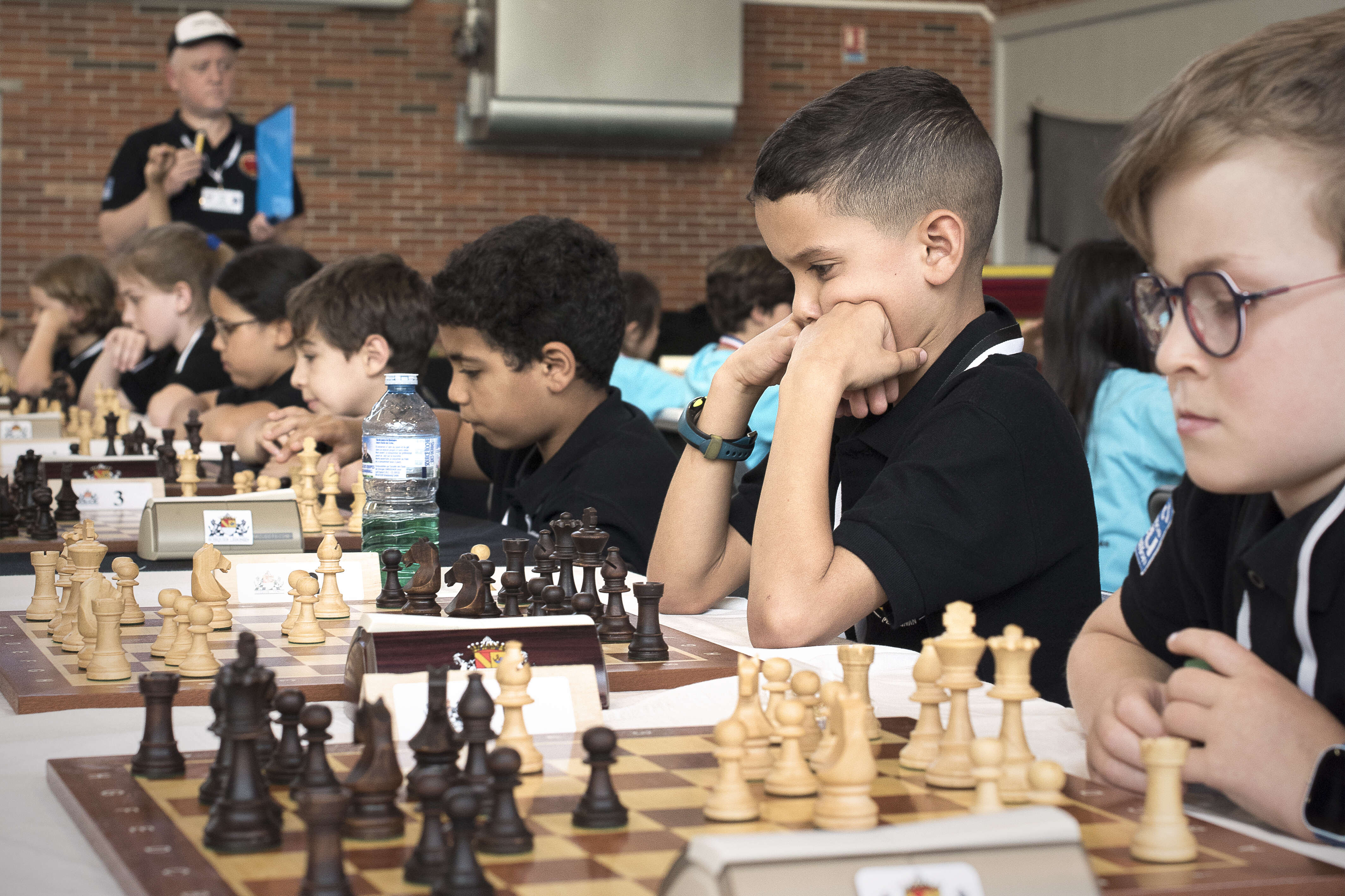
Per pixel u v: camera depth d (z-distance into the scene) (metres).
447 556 2.17
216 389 5.12
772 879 0.57
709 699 1.15
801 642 1.41
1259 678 0.86
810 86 10.52
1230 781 0.83
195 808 0.80
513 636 1.12
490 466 3.14
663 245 10.32
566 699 1.04
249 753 0.74
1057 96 10.24
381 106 9.79
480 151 9.96
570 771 0.90
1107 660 1.08
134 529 2.44
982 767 0.79
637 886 0.67
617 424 2.45
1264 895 0.68
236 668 0.77
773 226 1.60
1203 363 0.83
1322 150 0.78
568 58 9.43
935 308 1.59
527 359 2.38
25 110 9.22
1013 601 1.54
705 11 9.62
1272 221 0.79
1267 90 0.79
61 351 6.59
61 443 3.57
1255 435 0.83
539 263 2.36
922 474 1.49
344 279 3.21
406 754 0.94
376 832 0.75
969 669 0.90
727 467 1.76
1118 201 0.87
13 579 1.91
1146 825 0.73
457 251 2.46
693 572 1.74
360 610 1.66
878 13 10.60
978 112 10.84
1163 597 1.09
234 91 9.52
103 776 0.88
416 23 9.80
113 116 9.36
